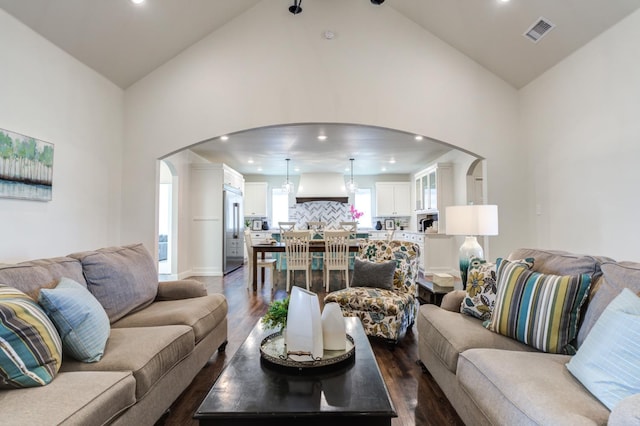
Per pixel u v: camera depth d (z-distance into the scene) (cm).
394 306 284
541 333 162
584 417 102
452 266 668
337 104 398
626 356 110
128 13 311
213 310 250
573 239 333
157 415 165
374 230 910
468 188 606
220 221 667
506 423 119
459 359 165
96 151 359
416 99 404
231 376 142
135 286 231
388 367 250
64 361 153
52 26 285
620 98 279
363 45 402
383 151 660
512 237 405
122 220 399
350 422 119
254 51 399
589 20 289
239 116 399
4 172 253
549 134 364
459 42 394
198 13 358
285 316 178
